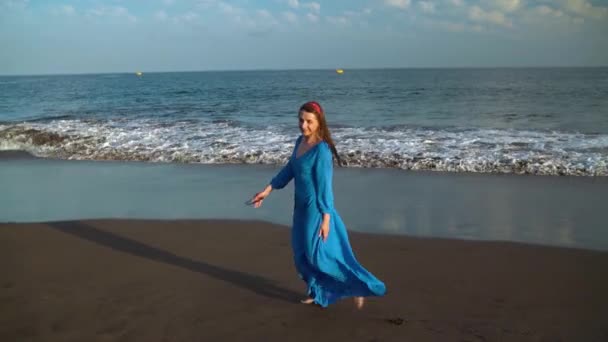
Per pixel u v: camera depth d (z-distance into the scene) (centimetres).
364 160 1033
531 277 430
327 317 361
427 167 978
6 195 844
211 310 374
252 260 488
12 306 382
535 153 1033
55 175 1010
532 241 548
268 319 359
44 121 1766
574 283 415
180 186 879
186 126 1602
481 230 593
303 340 327
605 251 494
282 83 6519
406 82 6131
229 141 1288
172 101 3067
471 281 424
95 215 702
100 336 333
